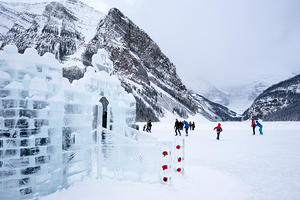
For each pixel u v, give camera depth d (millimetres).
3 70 4668
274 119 126812
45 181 5043
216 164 8570
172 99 178750
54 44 187375
